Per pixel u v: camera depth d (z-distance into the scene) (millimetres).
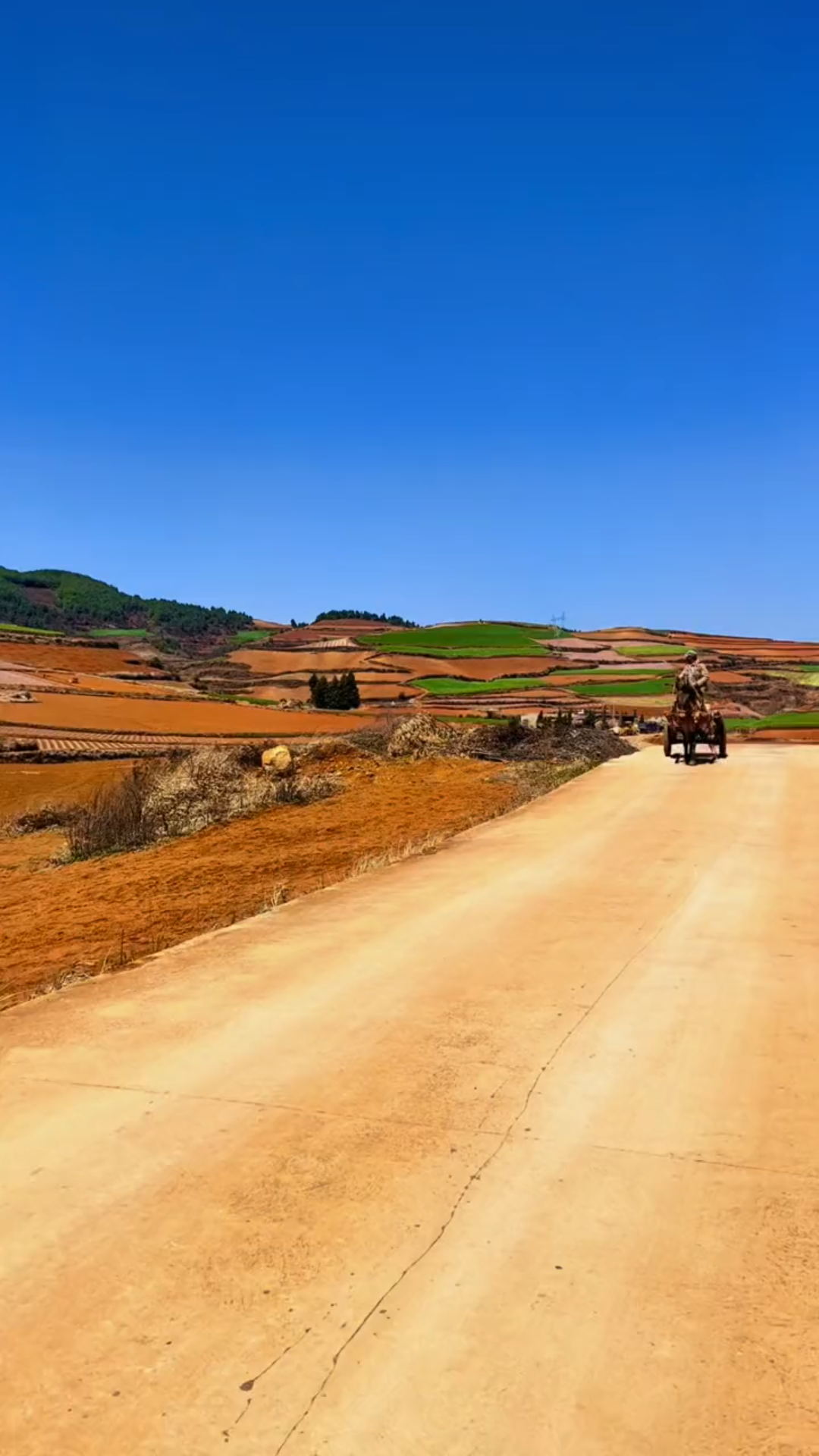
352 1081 4887
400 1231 3564
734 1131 4328
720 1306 3139
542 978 6586
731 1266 3348
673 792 17547
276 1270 3338
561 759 24406
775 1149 4168
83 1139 4297
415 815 16766
